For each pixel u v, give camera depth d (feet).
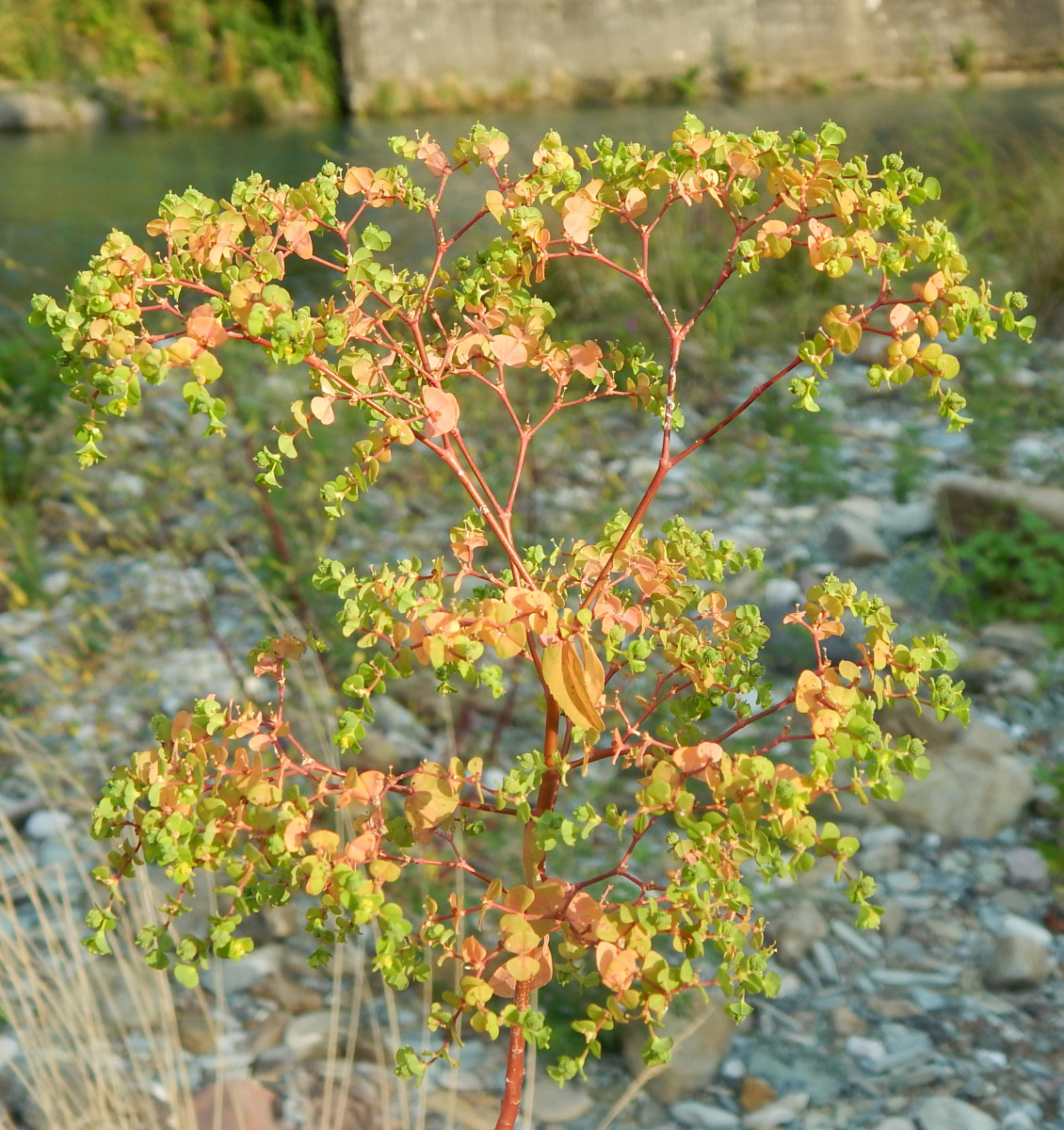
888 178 3.53
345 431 16.70
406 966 3.40
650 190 3.87
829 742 3.39
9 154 44.88
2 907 9.95
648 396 4.09
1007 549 13.93
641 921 3.26
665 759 3.41
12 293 25.04
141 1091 8.21
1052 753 11.71
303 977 9.35
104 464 17.07
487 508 3.90
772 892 10.10
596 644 3.97
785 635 13.11
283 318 3.26
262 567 14.17
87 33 57.52
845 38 60.59
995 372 18.37
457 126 51.62
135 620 14.23
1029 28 61.57
